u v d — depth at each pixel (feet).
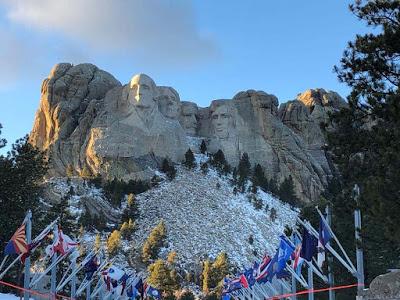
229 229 392.68
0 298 131.23
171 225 384.88
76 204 390.01
